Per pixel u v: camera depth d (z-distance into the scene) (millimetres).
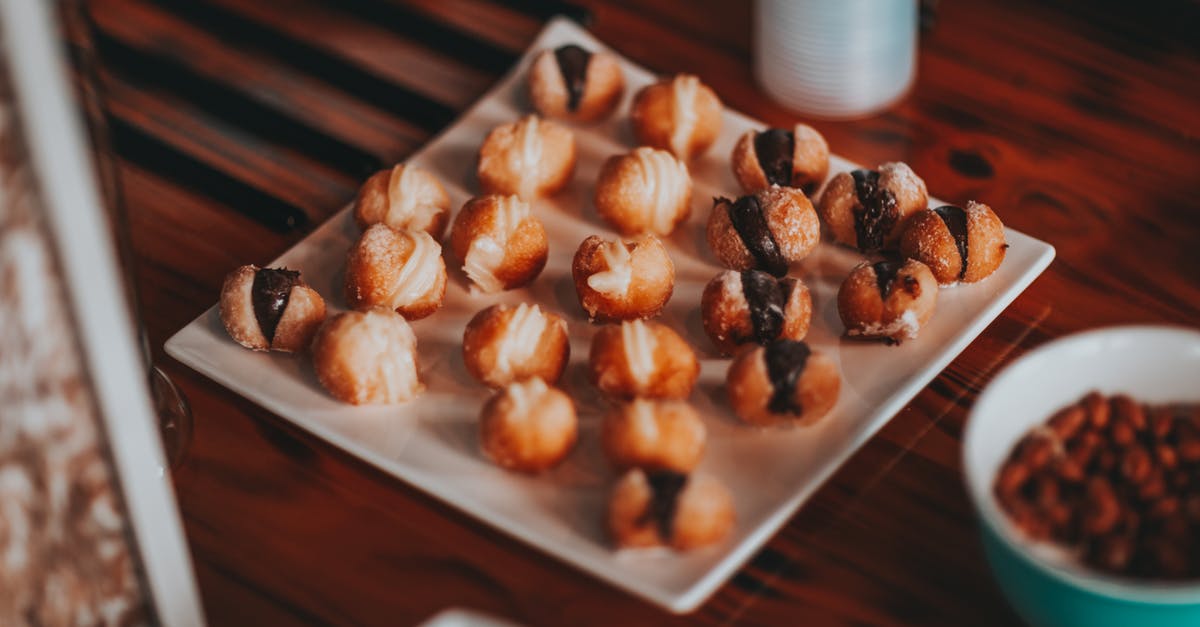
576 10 958
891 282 749
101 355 586
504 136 829
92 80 675
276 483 737
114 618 645
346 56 936
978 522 692
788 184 820
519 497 710
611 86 864
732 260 788
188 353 768
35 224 564
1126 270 803
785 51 872
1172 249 810
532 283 802
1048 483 656
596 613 690
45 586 619
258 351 769
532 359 740
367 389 735
